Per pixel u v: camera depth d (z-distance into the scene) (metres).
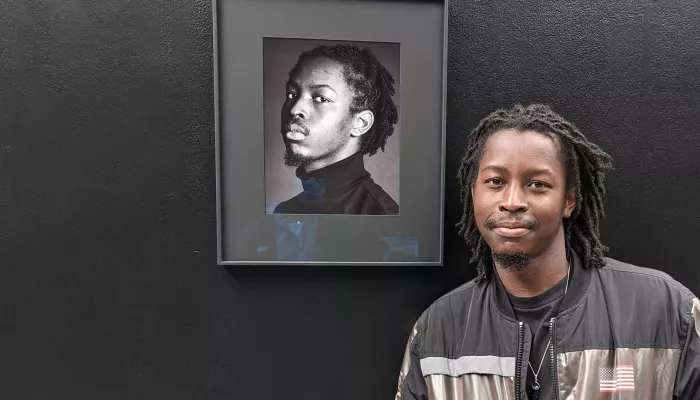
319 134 0.80
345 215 0.81
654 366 0.62
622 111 0.83
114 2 0.79
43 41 0.79
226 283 0.83
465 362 0.68
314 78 0.79
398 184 0.81
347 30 0.78
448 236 0.84
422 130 0.80
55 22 0.79
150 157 0.81
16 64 0.79
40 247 0.81
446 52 0.78
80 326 0.82
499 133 0.62
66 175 0.80
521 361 0.65
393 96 0.80
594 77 0.83
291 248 0.81
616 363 0.63
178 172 0.81
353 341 0.85
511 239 0.60
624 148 0.84
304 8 0.77
